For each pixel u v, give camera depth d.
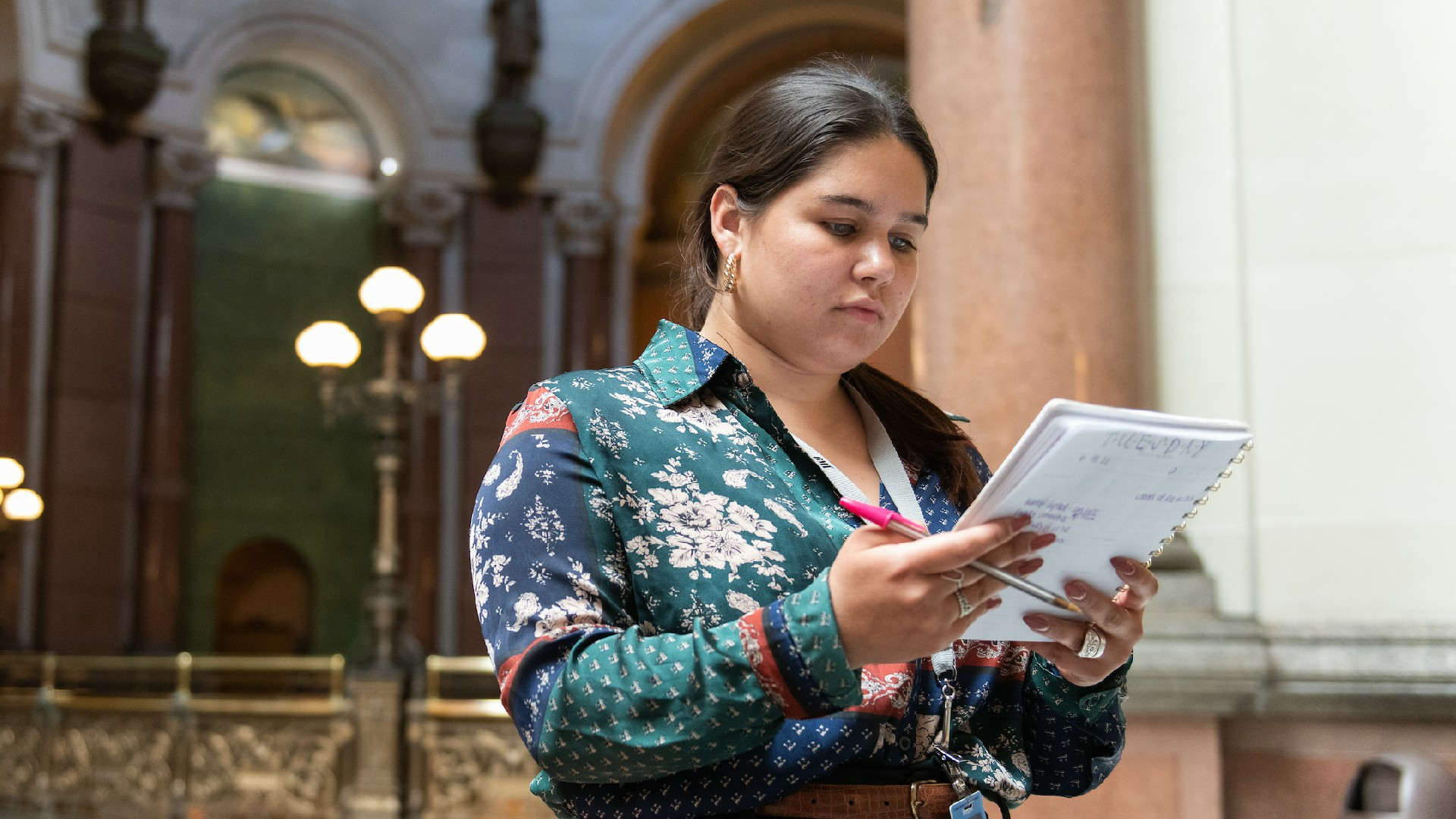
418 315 16.62
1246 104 3.91
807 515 1.34
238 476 16.28
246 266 16.66
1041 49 3.80
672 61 17.66
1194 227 3.93
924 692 1.37
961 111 3.87
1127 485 1.20
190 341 15.34
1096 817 3.54
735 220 1.51
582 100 17.09
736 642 1.14
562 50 17.17
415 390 8.70
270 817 8.30
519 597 1.26
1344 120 3.82
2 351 13.76
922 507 1.54
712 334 1.54
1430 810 2.42
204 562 15.92
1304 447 3.75
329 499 16.83
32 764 9.41
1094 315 3.71
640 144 17.66
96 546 14.39
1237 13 3.95
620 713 1.15
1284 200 3.85
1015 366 3.70
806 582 1.31
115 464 14.66
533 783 1.40
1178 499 1.25
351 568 16.84
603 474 1.30
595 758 1.17
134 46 14.48
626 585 1.29
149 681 14.22
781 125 1.44
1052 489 1.16
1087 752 1.56
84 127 14.56
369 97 16.98
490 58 17.05
